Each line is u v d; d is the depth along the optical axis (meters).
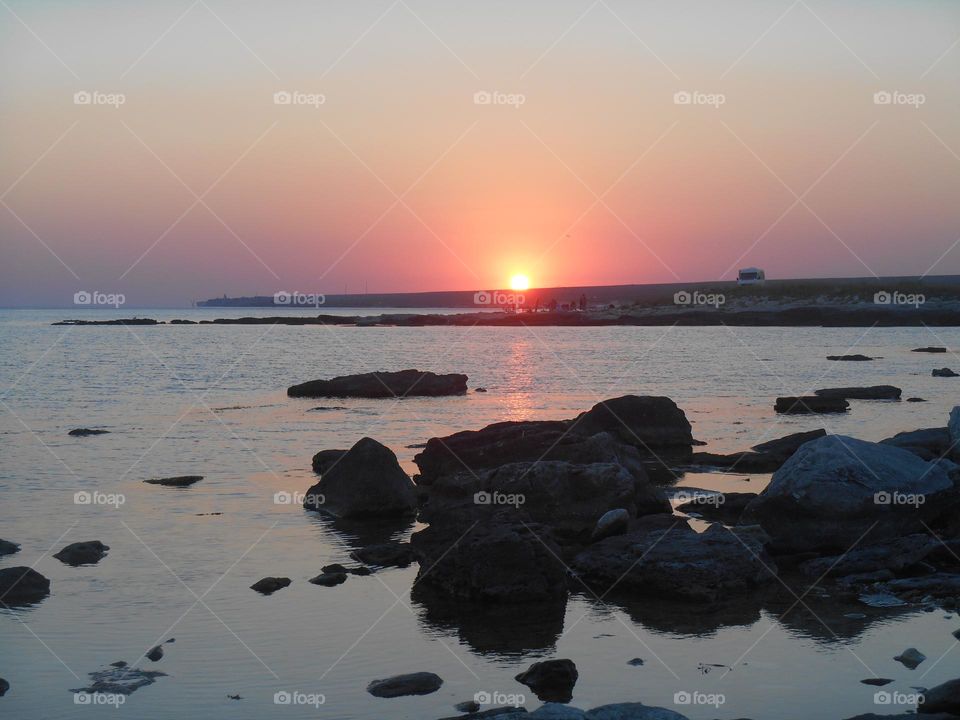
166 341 116.00
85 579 16.33
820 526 18.00
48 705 11.41
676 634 13.91
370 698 11.68
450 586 15.80
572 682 12.16
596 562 16.70
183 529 19.91
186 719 11.07
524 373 65.06
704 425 37.25
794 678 12.23
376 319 189.62
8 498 22.91
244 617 14.53
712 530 17.72
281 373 67.50
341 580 16.44
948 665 12.59
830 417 39.62
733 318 145.75
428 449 25.83
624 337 114.69
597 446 23.02
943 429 25.94
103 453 30.30
